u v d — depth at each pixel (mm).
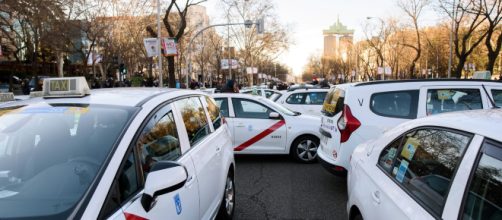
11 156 2682
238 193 6238
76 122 2895
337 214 5270
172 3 21766
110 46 32812
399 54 56500
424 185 2527
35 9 19125
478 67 63344
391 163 3150
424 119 3053
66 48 27516
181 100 3914
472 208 2053
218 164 4207
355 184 3535
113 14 33188
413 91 5887
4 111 3156
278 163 8391
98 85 31453
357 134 5770
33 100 3348
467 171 2180
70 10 25266
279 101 13445
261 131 8391
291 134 8375
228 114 8477
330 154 6133
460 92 5867
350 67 79312
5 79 43688
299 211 5387
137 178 2609
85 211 2156
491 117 2443
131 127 2799
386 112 5816
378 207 2840
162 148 3082
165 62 48062
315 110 13188
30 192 2357
